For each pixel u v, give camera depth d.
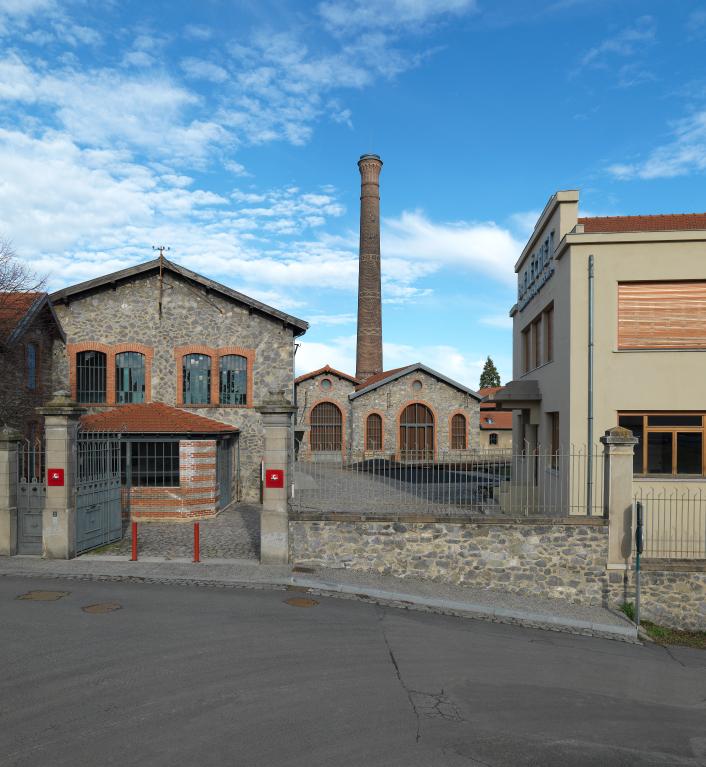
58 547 11.34
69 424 11.53
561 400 14.12
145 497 16.00
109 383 19.27
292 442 11.71
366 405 34.47
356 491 13.57
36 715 5.45
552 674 7.21
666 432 13.13
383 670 6.85
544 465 15.99
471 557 10.88
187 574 10.45
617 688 6.96
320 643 7.56
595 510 12.87
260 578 10.27
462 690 6.46
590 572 10.77
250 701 5.86
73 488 11.61
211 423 17.55
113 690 5.98
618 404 13.10
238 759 4.82
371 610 9.16
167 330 19.55
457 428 34.97
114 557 11.66
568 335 13.48
